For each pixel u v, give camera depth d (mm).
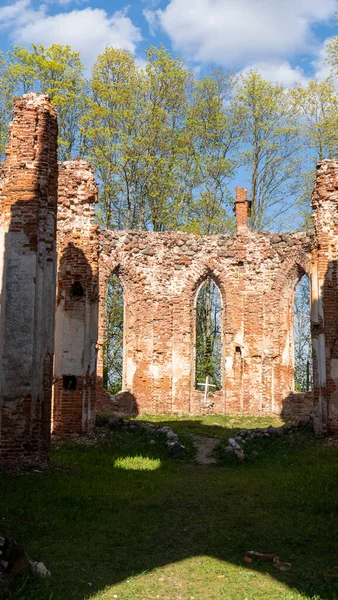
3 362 10781
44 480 9953
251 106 32312
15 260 11070
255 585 6148
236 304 24062
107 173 32406
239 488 10945
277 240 23891
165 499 9938
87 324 16172
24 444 10719
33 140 11594
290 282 23734
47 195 11555
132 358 23812
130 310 24047
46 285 11320
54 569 6332
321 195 17484
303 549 7328
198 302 33500
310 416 17344
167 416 22797
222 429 19500
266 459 14430
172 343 23953
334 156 30828
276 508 9359
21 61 30266
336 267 17016
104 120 32188
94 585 6012
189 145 33281
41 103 11836
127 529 8016
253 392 23469
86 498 9273
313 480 11250
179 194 33219
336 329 16703
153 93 32500
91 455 13359
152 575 6414
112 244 23859
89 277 16359
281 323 23594
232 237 24422
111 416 17156
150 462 13266
